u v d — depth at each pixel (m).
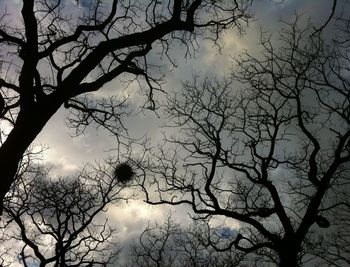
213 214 13.46
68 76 6.89
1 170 5.61
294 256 11.95
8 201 12.79
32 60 6.39
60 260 14.04
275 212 13.04
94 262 14.20
